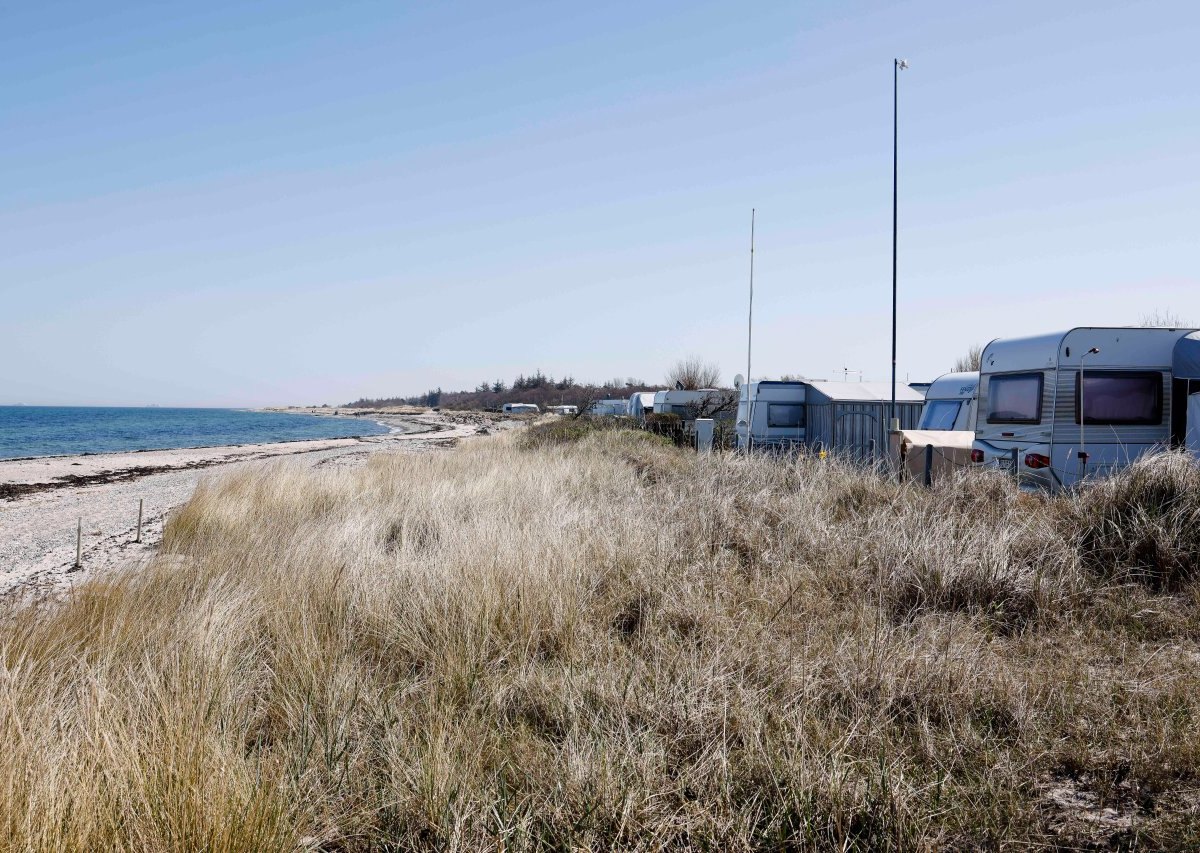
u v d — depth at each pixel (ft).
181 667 13.01
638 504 29.45
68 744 9.98
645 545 21.80
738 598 18.31
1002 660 14.48
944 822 9.32
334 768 10.76
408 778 10.26
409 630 16.16
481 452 64.44
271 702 13.10
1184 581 18.57
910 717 12.28
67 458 107.14
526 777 10.57
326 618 16.61
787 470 36.29
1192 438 32.91
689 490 32.22
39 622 15.74
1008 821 9.31
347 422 377.71
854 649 14.34
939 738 11.39
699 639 15.74
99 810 8.64
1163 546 19.26
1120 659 14.49
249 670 14.12
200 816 8.70
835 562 20.79
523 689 13.57
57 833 8.11
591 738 11.09
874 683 13.03
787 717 11.69
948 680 12.98
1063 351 34.50
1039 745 11.02
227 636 14.70
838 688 12.96
